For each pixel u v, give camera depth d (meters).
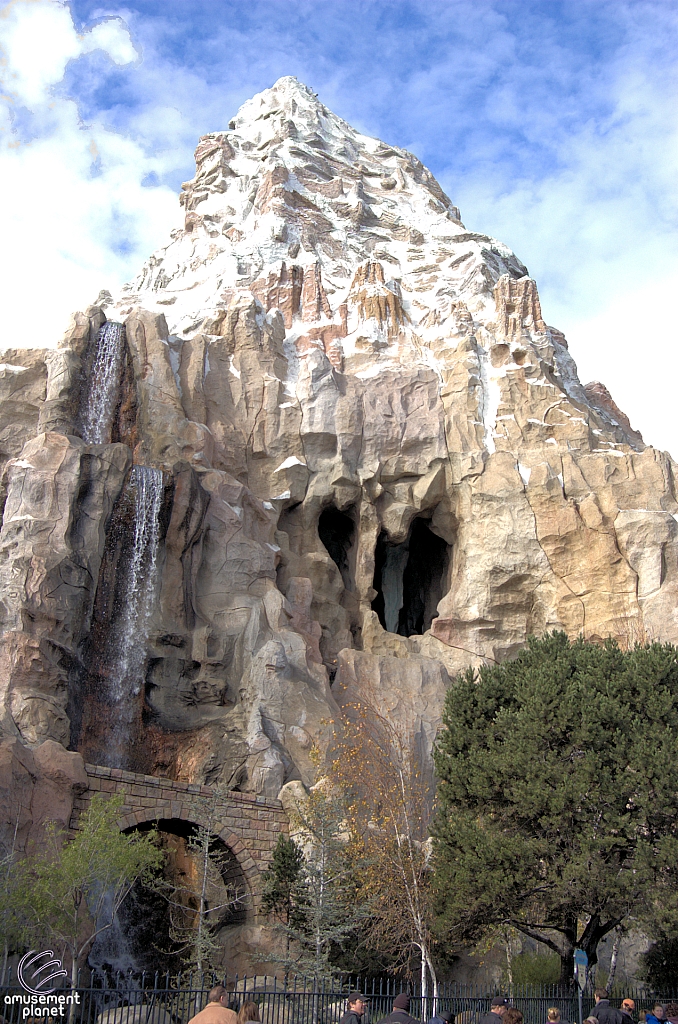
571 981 30.05
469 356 62.94
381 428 59.81
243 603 47.69
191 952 35.12
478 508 57.94
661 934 29.41
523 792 30.27
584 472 58.66
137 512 46.09
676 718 30.95
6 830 30.52
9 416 51.41
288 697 43.16
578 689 31.84
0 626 39.81
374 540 58.59
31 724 36.69
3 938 25.67
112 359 54.34
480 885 29.20
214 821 33.16
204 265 75.81
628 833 29.47
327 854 31.34
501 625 55.34
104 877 28.16
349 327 66.75
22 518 41.97
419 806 36.19
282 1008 26.03
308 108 93.94
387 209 86.06
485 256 76.38
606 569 54.62
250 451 57.84
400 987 28.62
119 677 43.53
